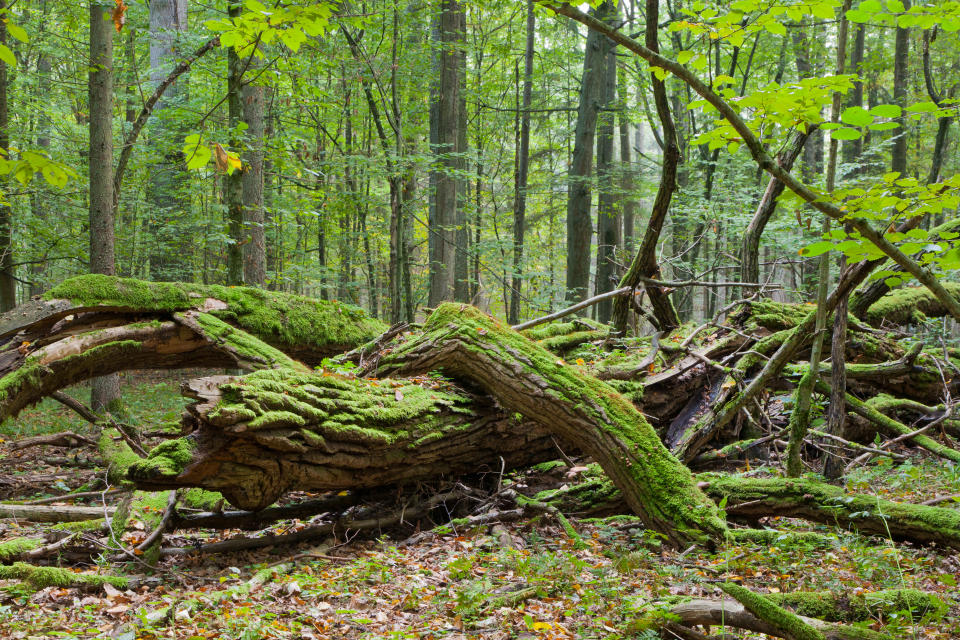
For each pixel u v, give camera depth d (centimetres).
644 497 515
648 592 385
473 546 489
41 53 1448
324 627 348
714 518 491
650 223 733
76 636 323
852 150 1551
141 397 1239
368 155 1382
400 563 457
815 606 324
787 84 277
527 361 562
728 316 820
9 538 478
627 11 1855
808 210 1077
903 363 743
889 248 274
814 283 1309
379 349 659
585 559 454
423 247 2453
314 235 2011
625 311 852
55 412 1051
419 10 1353
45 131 1452
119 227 1575
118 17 409
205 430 432
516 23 2000
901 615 317
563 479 659
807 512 507
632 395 703
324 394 493
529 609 370
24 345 605
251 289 738
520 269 1766
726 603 310
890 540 460
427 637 336
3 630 329
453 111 1432
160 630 333
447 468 570
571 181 1606
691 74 295
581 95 1630
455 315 613
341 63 1221
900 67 1338
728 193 1333
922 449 751
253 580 410
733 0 287
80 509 529
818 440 716
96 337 625
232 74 805
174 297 680
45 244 1250
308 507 536
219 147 368
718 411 644
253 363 672
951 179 255
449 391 585
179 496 498
